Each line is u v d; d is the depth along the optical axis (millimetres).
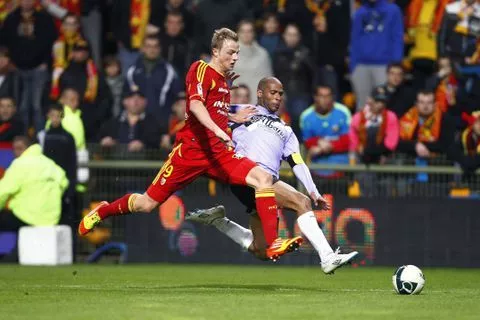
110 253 43844
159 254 43500
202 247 43250
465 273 38750
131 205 26547
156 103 47688
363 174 43094
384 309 20469
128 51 50719
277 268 40719
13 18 50875
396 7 48312
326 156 44062
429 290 27578
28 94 50625
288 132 27734
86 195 43719
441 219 43094
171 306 20812
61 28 50719
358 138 43719
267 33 49094
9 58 50750
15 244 43375
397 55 48312
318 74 48312
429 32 48594
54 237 42250
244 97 43125
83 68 47938
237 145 27688
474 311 20344
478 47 48062
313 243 26641
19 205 42969
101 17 53125
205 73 25234
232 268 40500
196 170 25875
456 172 43094
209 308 20375
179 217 43344
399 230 43000
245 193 26938
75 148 43344
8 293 24734
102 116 47438
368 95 48594
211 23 49500
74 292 25094
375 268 41750
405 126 43719
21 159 42812
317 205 27453
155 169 43438
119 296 23562
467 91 46625
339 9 50094
